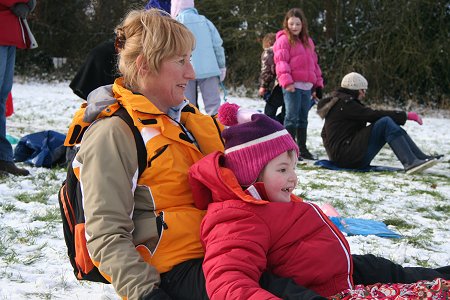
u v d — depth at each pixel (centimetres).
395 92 2022
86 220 236
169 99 259
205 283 231
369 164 861
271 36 1018
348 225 519
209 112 794
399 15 1961
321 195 655
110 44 612
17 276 362
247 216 233
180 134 256
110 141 241
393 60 1981
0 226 469
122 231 233
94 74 608
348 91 860
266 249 233
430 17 1955
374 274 255
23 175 655
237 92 2148
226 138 254
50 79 2330
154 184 247
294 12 919
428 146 1162
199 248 244
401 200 652
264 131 246
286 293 219
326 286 236
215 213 235
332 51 2067
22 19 621
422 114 1917
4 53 615
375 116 831
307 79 922
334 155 857
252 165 245
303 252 235
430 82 1981
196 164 247
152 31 252
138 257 230
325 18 2112
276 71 917
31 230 458
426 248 479
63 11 2398
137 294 222
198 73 775
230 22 2203
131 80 258
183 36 255
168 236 241
